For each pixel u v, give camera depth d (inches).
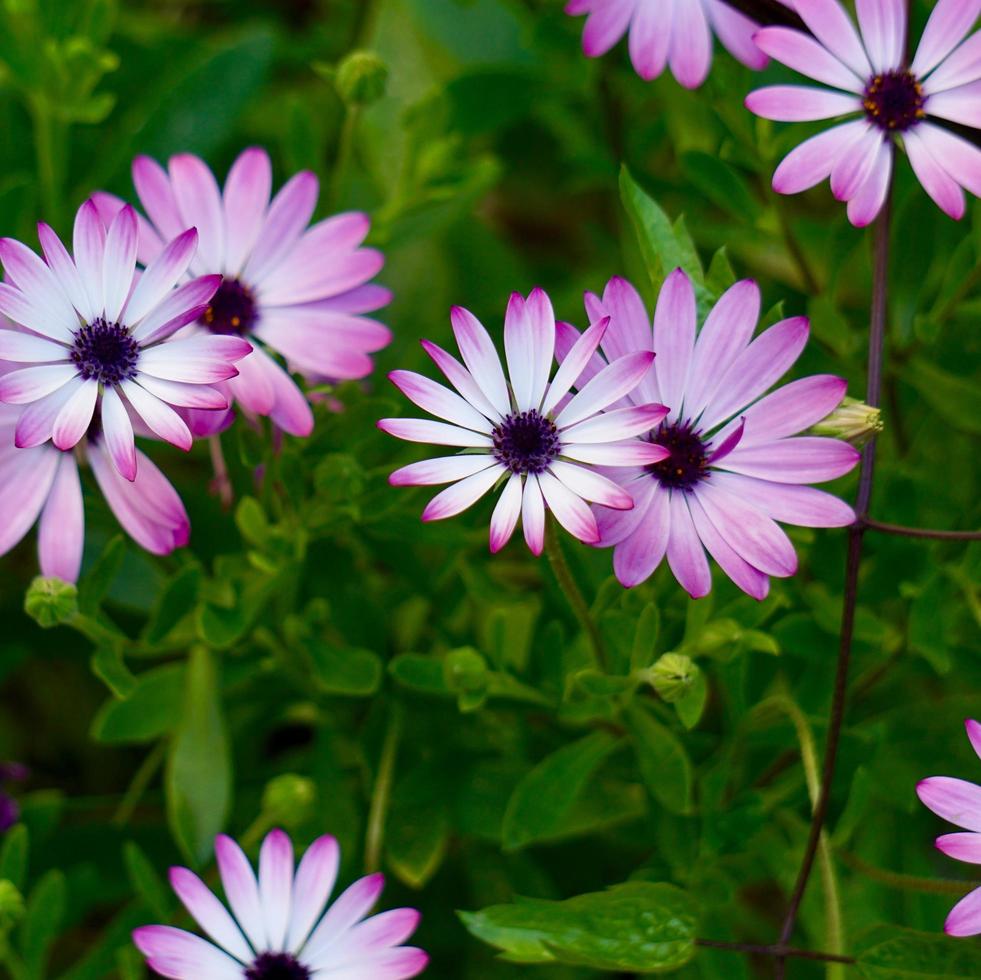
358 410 47.8
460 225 53.5
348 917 45.5
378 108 53.7
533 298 44.7
